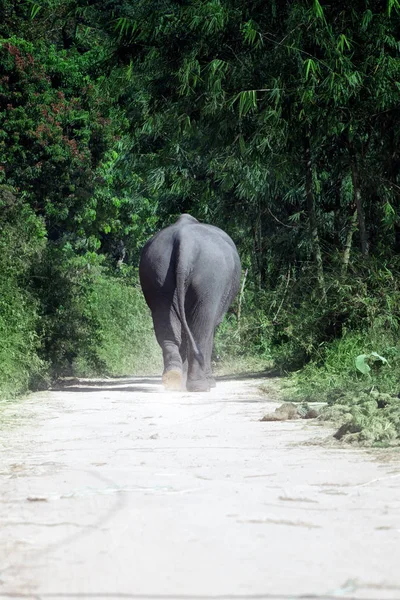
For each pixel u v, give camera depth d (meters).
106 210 93.88
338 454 15.96
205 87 44.25
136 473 13.92
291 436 19.08
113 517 10.34
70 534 9.51
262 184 51.06
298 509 10.79
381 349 39.19
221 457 15.80
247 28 41.28
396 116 45.81
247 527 9.77
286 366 47.97
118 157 83.06
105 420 23.70
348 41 42.69
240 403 29.11
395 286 43.53
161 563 8.21
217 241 40.78
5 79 77.44
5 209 44.06
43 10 84.94
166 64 46.16
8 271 39.38
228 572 7.88
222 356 64.31
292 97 43.78
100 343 57.78
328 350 42.53
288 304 51.34
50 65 82.44
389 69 41.91
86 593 7.26
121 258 111.75
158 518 10.27
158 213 72.56
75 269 48.38
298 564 8.15
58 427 21.84
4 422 23.09
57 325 44.28
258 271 60.19
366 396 23.22
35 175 77.50
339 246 52.34
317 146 47.03
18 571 8.00
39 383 39.41
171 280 39.56
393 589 7.29
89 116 81.12
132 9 58.41
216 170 54.44
